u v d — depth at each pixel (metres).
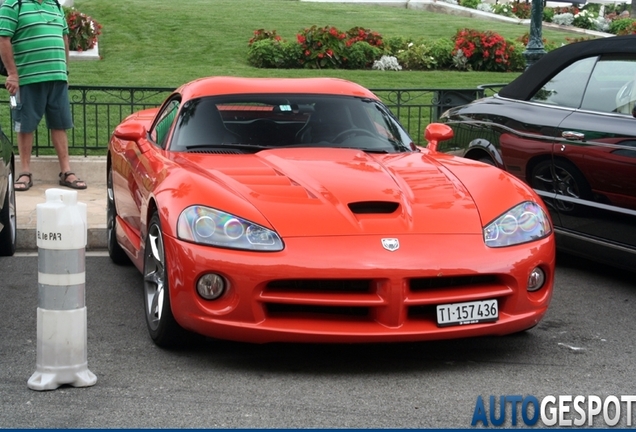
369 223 4.39
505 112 6.94
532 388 4.18
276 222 4.35
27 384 4.09
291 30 24.16
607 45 6.38
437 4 34.91
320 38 18.89
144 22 24.17
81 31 18.97
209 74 17.14
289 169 4.91
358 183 4.73
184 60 19.08
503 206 4.68
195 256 4.30
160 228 4.59
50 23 8.82
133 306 5.63
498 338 4.99
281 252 4.23
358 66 19.03
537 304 4.60
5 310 5.51
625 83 6.09
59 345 4.07
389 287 4.23
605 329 5.20
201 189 4.55
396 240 4.32
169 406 3.87
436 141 5.89
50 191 4.06
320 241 4.27
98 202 8.62
